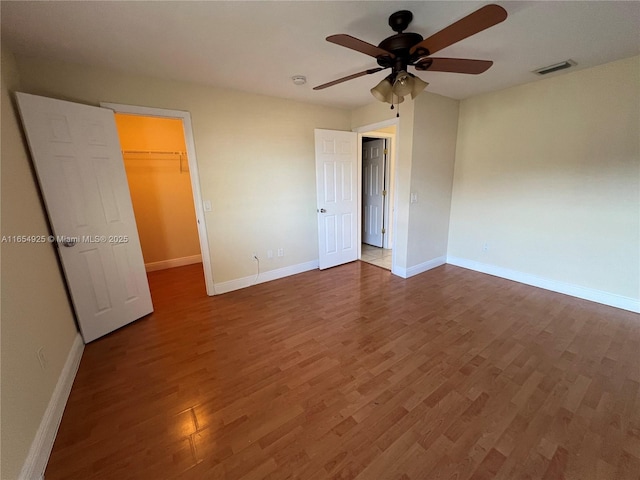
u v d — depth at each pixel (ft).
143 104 8.39
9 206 5.01
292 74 8.45
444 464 4.24
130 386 6.03
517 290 10.44
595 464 4.18
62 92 7.30
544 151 9.82
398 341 7.44
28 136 6.25
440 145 11.70
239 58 7.26
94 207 7.57
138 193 13.38
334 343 7.43
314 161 12.56
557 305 9.18
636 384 5.72
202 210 9.92
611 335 7.43
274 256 12.07
